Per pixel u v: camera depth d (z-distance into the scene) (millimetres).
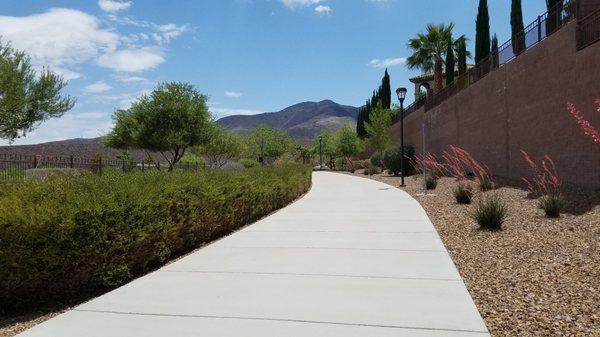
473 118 24719
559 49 14914
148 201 6344
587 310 4348
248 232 9156
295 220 10836
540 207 10266
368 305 4586
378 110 50281
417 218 10844
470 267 6191
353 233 8891
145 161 38438
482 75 24062
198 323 4164
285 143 85875
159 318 4305
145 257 6445
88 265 5387
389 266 6180
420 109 39031
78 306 4691
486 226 9023
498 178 19703
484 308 4547
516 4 23750
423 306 4539
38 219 4867
